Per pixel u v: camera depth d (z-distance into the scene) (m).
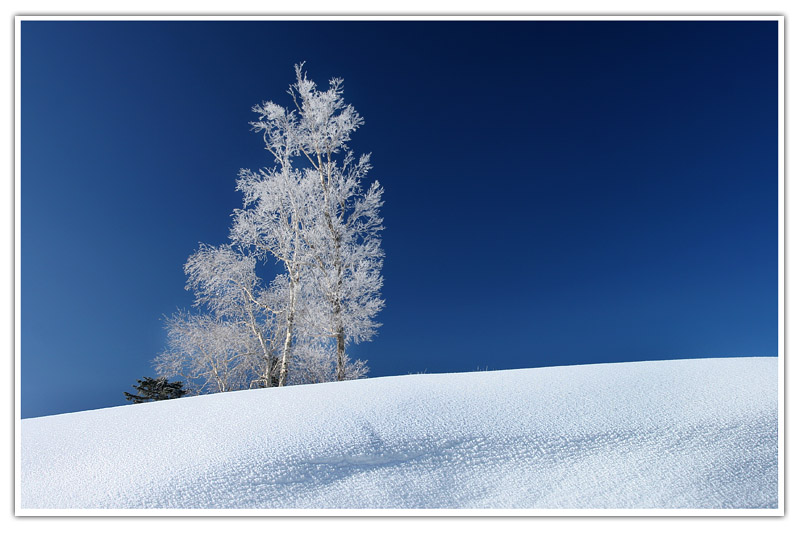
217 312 11.25
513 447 2.49
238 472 2.22
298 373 11.05
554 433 2.61
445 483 2.25
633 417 2.77
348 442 2.48
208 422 2.85
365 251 10.09
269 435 2.57
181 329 11.17
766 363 3.72
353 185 10.34
